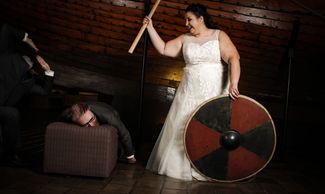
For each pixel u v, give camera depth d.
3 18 7.11
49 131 3.01
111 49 6.95
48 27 7.04
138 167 3.66
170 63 6.71
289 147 6.39
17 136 3.30
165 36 6.68
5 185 2.71
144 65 4.62
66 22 7.00
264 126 3.17
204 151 3.18
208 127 3.18
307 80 6.58
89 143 3.00
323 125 6.45
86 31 6.98
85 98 7.20
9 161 3.33
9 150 3.31
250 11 6.38
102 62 6.97
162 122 6.71
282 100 6.55
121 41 6.88
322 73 6.54
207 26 3.52
